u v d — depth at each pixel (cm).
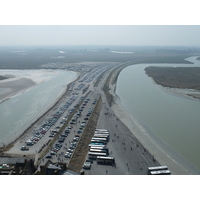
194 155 13312
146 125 17650
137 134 16000
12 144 14200
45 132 15912
